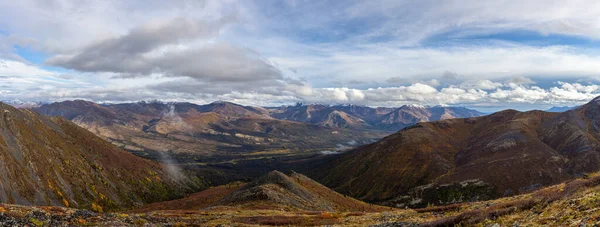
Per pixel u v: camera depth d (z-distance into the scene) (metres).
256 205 100.12
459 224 25.56
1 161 151.75
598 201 18.47
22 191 148.88
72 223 36.69
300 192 136.75
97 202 196.88
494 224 22.98
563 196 24.14
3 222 31.38
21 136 194.62
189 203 183.62
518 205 25.77
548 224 18.62
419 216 47.72
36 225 33.09
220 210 89.62
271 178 145.62
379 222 46.34
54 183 178.62
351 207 150.88
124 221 43.00
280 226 53.66
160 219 52.62
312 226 51.19
